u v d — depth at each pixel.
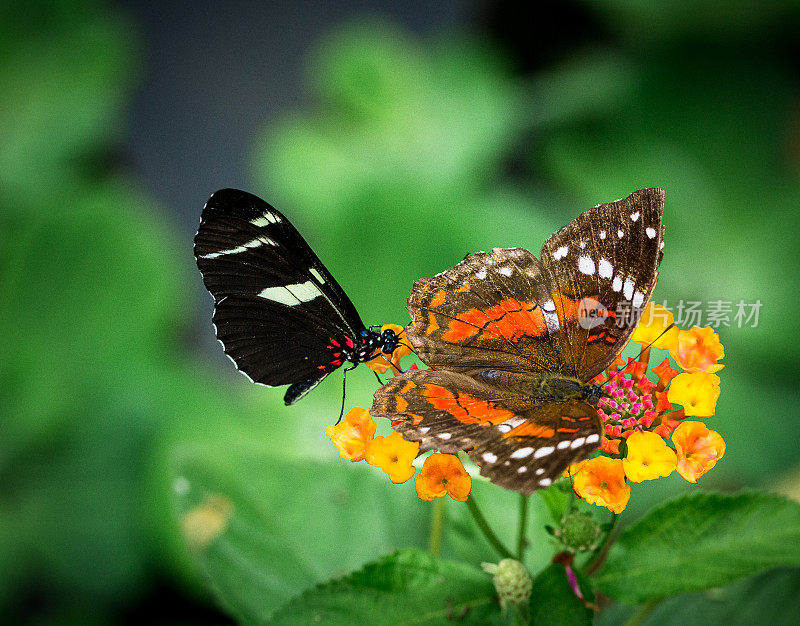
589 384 0.47
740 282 0.65
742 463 0.59
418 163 0.70
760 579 0.51
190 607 0.59
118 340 0.61
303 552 0.51
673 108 0.70
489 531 0.47
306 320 0.48
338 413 0.57
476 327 0.47
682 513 0.47
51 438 0.60
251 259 0.47
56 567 0.58
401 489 0.52
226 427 0.59
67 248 0.62
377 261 0.58
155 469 0.58
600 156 0.70
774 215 0.67
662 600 0.49
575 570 0.47
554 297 0.47
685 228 0.68
